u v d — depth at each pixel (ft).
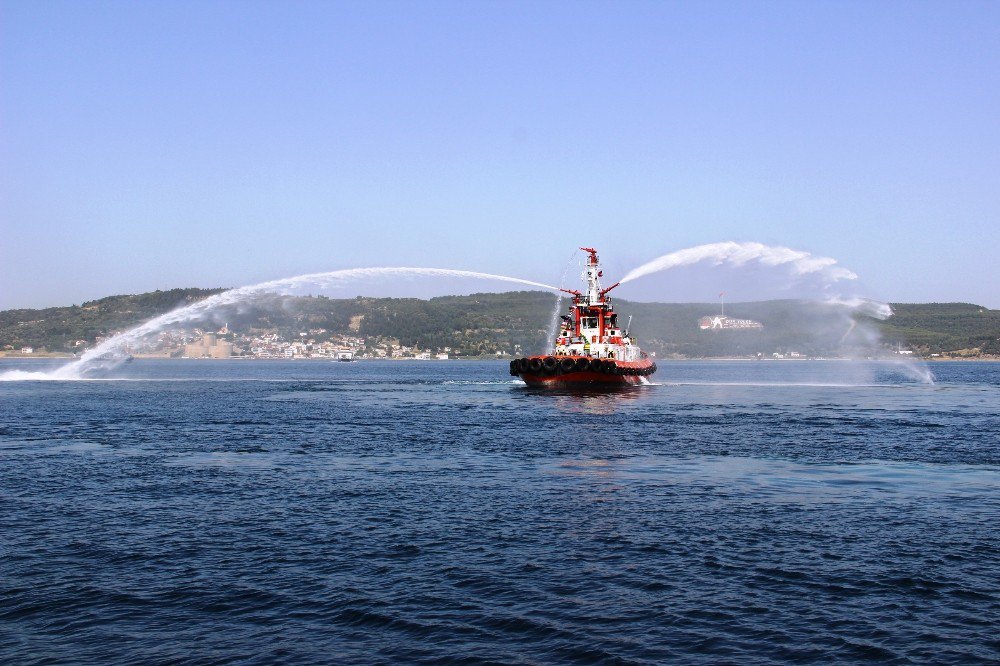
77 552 76.95
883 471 124.67
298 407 260.21
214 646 55.67
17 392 335.67
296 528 86.43
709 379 517.55
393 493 105.91
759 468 127.54
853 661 53.42
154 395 320.70
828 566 72.64
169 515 92.53
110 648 55.31
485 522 89.20
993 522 89.45
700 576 69.92
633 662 53.16
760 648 55.36
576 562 73.92
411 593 65.67
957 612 61.72
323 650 55.01
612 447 153.69
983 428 190.49
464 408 255.29
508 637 57.11
